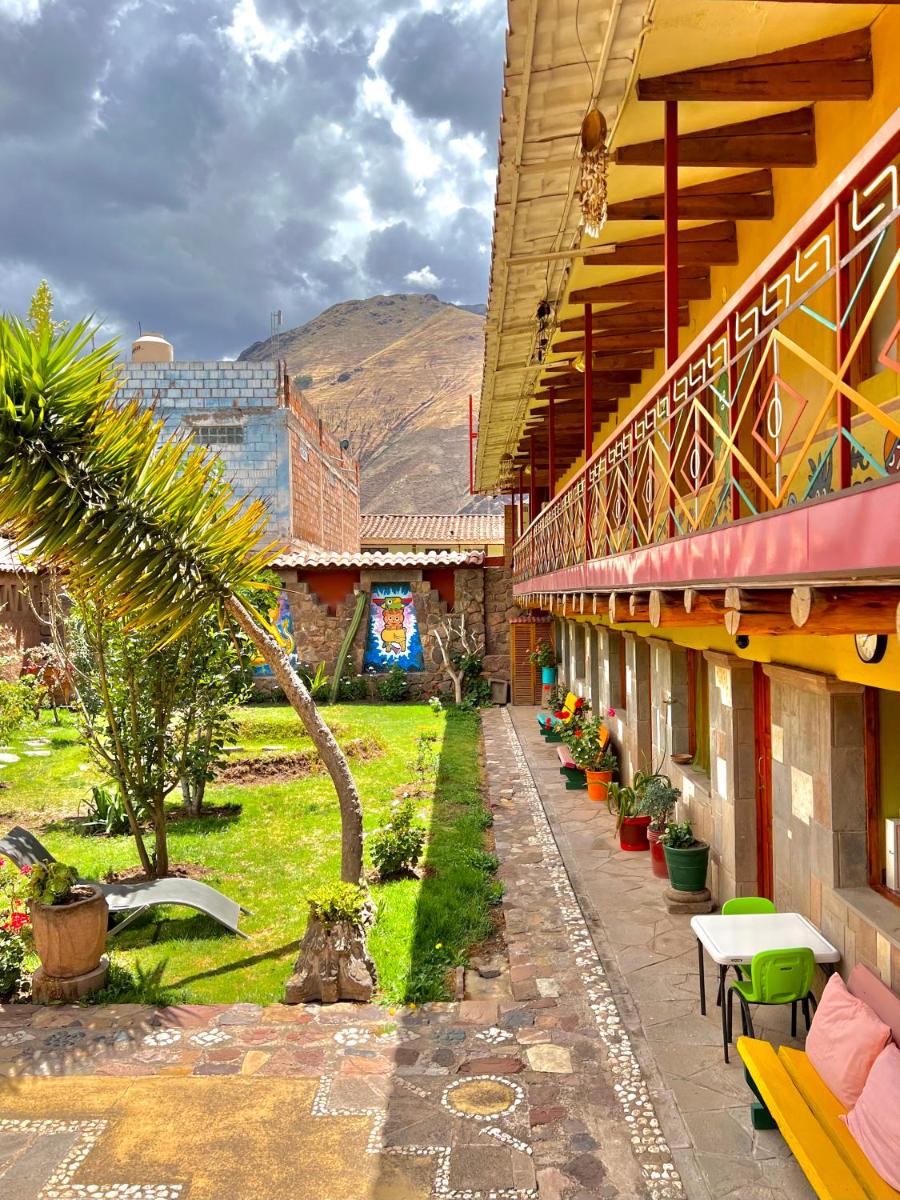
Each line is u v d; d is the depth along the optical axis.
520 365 11.85
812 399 5.82
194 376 25.28
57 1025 6.43
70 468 6.74
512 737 18.27
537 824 11.53
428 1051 5.90
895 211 2.28
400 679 23.86
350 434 180.88
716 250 7.60
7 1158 4.88
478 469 22.69
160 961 7.64
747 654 7.11
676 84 5.24
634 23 4.27
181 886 8.25
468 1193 4.48
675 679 9.73
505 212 6.59
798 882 6.24
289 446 25.28
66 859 10.51
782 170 6.46
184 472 7.17
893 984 4.83
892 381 4.75
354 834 7.86
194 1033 6.27
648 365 11.44
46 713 21.09
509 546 25.78
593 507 8.00
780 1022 5.98
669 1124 4.97
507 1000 6.59
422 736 18.02
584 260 7.74
